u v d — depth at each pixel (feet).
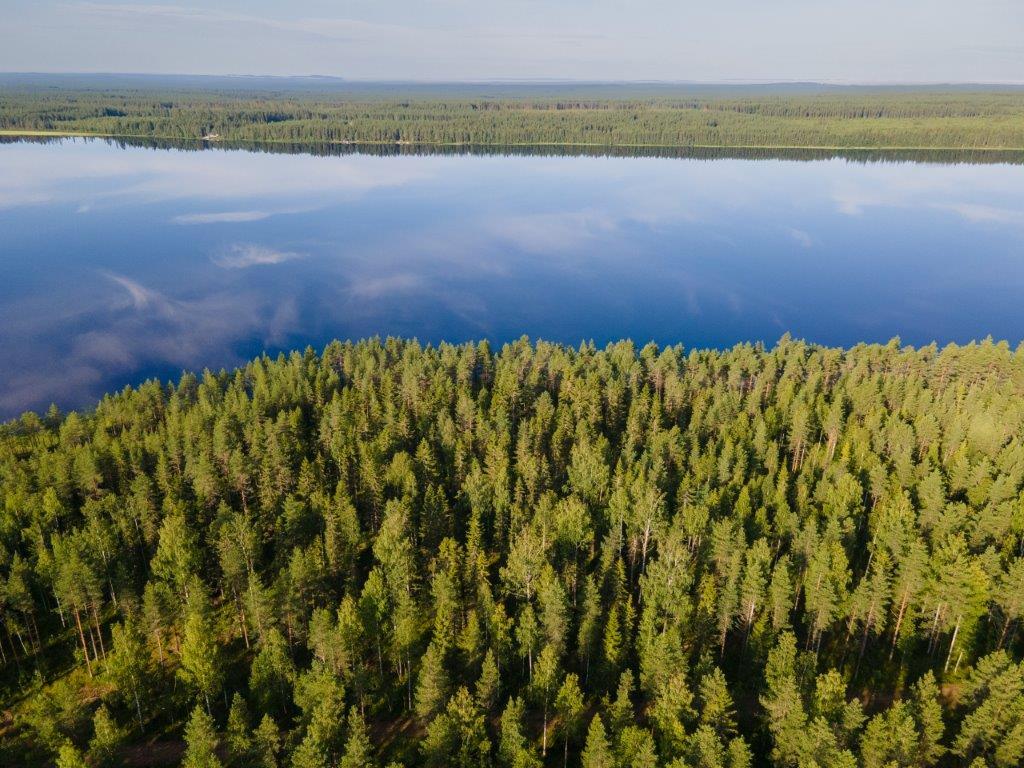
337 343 472.44
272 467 311.88
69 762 174.91
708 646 228.63
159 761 205.46
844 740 176.55
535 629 220.43
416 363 421.18
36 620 257.55
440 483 321.73
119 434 371.56
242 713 197.67
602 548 264.72
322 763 177.06
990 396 383.86
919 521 278.67
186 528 266.36
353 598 248.73
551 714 215.31
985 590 226.17
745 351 445.78
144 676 217.36
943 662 233.35
